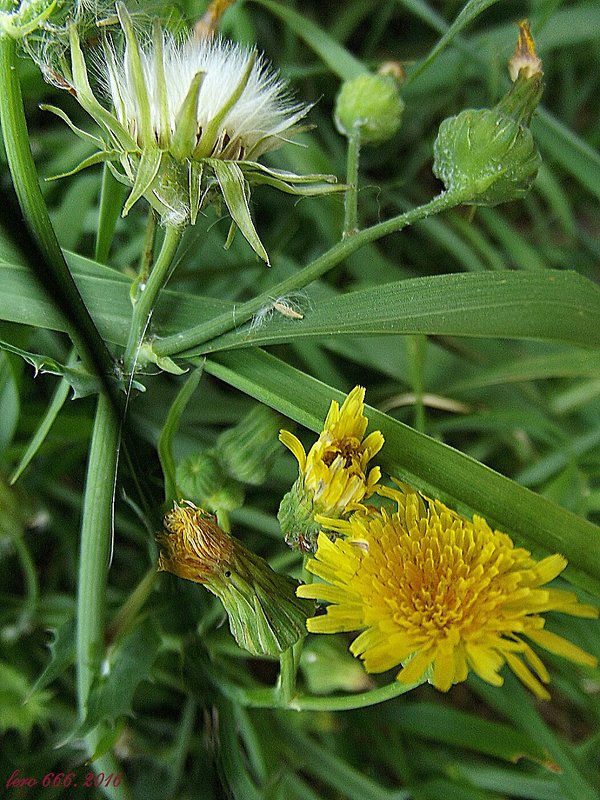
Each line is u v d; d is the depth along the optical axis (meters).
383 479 0.07
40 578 0.11
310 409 0.07
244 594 0.06
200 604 0.09
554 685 0.12
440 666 0.05
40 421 0.10
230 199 0.06
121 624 0.08
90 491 0.07
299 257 0.14
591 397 0.13
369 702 0.07
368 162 0.14
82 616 0.08
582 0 0.15
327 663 0.09
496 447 0.13
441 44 0.08
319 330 0.07
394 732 0.11
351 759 0.11
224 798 0.09
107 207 0.08
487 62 0.13
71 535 0.11
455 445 0.13
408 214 0.07
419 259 0.15
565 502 0.11
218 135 0.06
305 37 0.11
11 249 0.07
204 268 0.12
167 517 0.06
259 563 0.06
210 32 0.07
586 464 0.12
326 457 0.06
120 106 0.06
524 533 0.07
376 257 0.13
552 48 0.14
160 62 0.05
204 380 0.12
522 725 0.10
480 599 0.06
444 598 0.06
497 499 0.07
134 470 0.08
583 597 0.10
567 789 0.09
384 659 0.05
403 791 0.10
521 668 0.05
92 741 0.08
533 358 0.12
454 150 0.06
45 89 0.10
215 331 0.07
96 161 0.06
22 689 0.10
